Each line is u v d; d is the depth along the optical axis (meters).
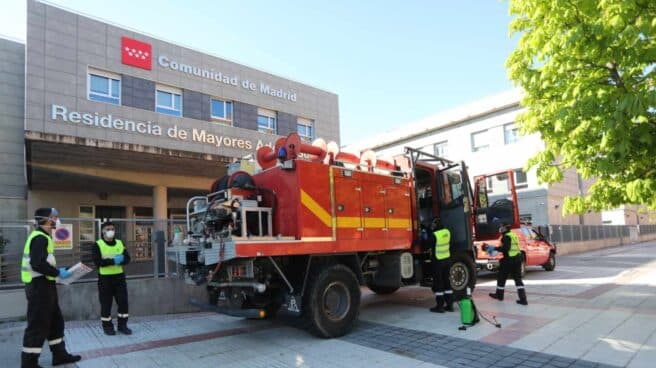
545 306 8.45
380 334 6.76
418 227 8.84
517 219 11.28
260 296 7.21
